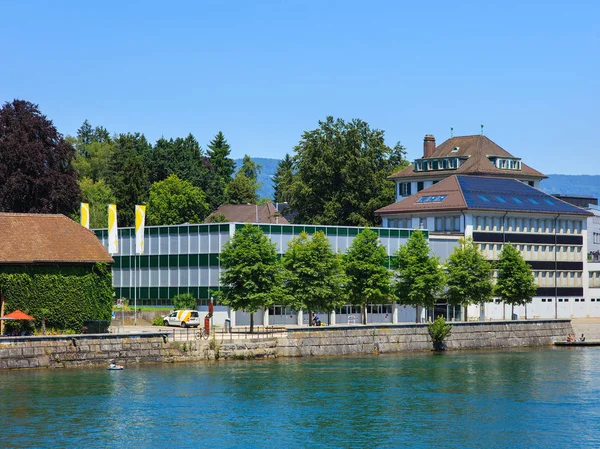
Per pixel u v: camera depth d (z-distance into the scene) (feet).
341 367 393.09
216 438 266.16
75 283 389.19
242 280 431.84
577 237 645.10
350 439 267.80
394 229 547.49
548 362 427.74
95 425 276.00
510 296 543.39
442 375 378.94
